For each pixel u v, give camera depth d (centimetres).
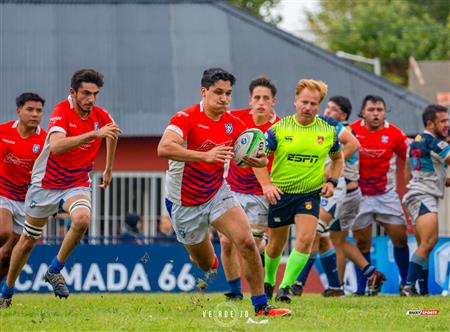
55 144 3738
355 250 5316
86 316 3516
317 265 6469
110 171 4181
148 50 9100
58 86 8869
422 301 4359
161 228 8156
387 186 5419
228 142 3516
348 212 5256
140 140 8675
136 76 8906
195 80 8906
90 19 9294
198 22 9306
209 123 3475
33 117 4269
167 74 8938
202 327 3127
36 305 4112
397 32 19325
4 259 4288
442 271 5459
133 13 9350
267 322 3225
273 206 4150
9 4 9312
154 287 6631
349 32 19225
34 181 3978
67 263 6625
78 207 3888
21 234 4378
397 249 5462
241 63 9025
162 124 8619
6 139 4303
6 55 9006
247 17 9344
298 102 4072
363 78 8988
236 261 4362
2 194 4331
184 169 3494
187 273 6631
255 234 4528
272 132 4078
